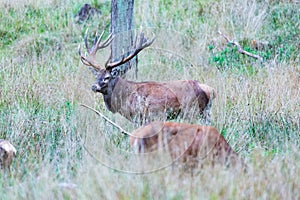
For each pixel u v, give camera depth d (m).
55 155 18.80
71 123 21.83
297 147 18.23
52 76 29.17
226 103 23.02
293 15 37.38
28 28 38.31
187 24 36.56
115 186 14.69
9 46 36.25
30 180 15.75
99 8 40.16
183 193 13.80
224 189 13.88
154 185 14.36
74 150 19.45
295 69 29.11
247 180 14.54
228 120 21.64
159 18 37.41
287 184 14.49
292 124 21.98
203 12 38.53
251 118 22.53
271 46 34.28
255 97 24.59
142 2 39.06
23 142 20.50
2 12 39.84
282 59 31.48
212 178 14.48
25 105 24.48
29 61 32.56
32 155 18.95
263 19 36.94
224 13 37.56
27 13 40.06
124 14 24.95
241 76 28.61
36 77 28.95
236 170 15.17
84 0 40.91
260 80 27.25
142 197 13.98
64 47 34.91
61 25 38.09
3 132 21.44
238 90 25.31
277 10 37.72
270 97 24.28
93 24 37.97
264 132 21.47
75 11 39.72
